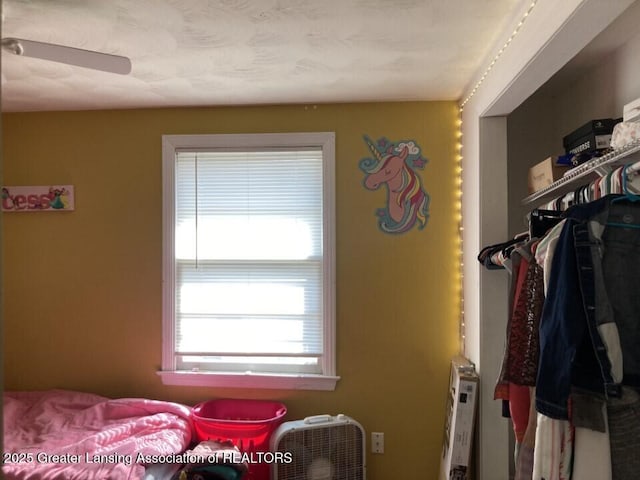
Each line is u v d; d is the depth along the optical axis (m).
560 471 1.15
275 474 2.20
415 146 2.56
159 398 2.68
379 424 2.55
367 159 2.58
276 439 2.22
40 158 2.75
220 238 2.66
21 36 1.79
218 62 2.06
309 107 2.61
